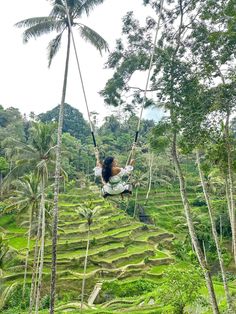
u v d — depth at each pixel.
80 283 50.38
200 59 20.91
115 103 23.30
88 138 116.44
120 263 56.44
